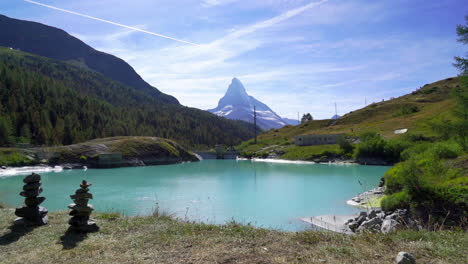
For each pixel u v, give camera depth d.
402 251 6.98
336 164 81.56
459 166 18.16
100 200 30.97
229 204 28.25
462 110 23.45
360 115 157.50
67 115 139.00
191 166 89.50
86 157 82.62
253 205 27.48
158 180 51.69
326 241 8.47
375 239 8.45
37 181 11.46
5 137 86.50
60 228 10.56
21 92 141.38
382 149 78.06
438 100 147.62
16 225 10.71
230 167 82.81
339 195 32.38
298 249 7.74
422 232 8.90
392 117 136.25
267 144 152.62
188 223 11.74
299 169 69.50
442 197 13.75
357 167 70.62
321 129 157.62
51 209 26.19
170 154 105.38
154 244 8.57
